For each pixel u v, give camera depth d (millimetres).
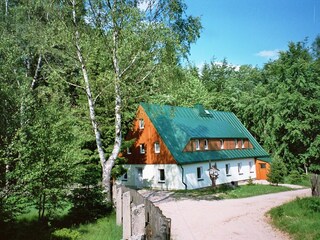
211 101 56188
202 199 25766
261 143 52594
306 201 17422
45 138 11812
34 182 11227
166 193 30406
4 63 12438
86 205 14617
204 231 14062
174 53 19094
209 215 18062
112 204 16859
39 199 12398
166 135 35312
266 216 16672
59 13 18906
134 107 30672
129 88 19297
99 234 12016
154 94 21188
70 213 14734
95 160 23594
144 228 9062
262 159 44500
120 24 18891
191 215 18281
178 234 13672
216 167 37656
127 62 19859
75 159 13281
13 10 29312
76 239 11359
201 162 35531
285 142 46094
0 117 10820
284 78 48438
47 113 12453
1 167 10789
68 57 20078
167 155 34094
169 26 19781
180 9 20094
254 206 20953
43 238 11320
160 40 18578
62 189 13078
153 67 19844
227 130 42531
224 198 26344
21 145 10719
